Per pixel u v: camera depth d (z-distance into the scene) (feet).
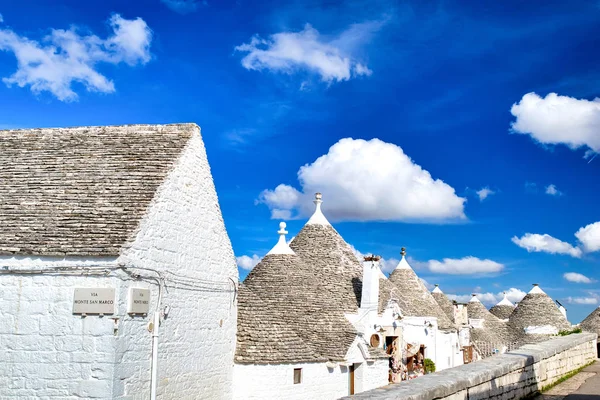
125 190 52.39
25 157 58.54
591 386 51.85
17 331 45.19
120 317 45.50
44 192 52.65
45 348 44.83
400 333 91.09
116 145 59.21
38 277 45.80
